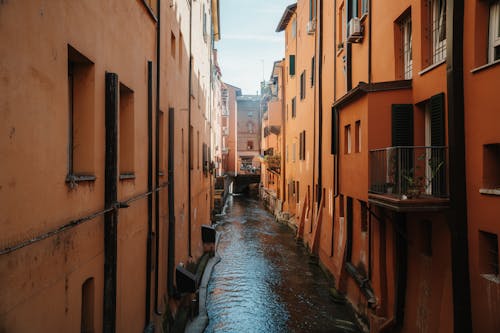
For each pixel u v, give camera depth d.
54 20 3.99
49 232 3.85
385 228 10.49
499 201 6.15
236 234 27.97
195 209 17.84
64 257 4.33
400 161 8.12
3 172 3.11
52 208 4.02
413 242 9.15
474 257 6.79
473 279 6.80
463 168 7.11
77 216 4.71
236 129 67.06
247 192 67.44
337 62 16.00
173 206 11.19
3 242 3.12
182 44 13.92
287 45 33.50
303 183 25.08
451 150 7.29
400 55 10.30
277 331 12.00
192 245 16.55
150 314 8.58
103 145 5.62
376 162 9.48
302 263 19.86
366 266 11.91
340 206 14.88
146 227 8.46
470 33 6.90
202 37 21.83
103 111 5.59
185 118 14.79
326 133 18.03
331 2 17.33
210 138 29.38
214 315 13.24
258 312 13.45
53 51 3.98
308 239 22.00
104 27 5.57
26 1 3.43
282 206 33.84
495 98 6.26
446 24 7.56
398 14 10.05
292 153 30.27
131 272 7.18
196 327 11.86
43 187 3.81
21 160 3.39
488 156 6.55
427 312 8.34
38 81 3.67
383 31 11.05
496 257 6.52
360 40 13.16
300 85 26.38
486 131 6.49
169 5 11.09
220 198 39.75
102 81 5.52
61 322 4.26
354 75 13.88
